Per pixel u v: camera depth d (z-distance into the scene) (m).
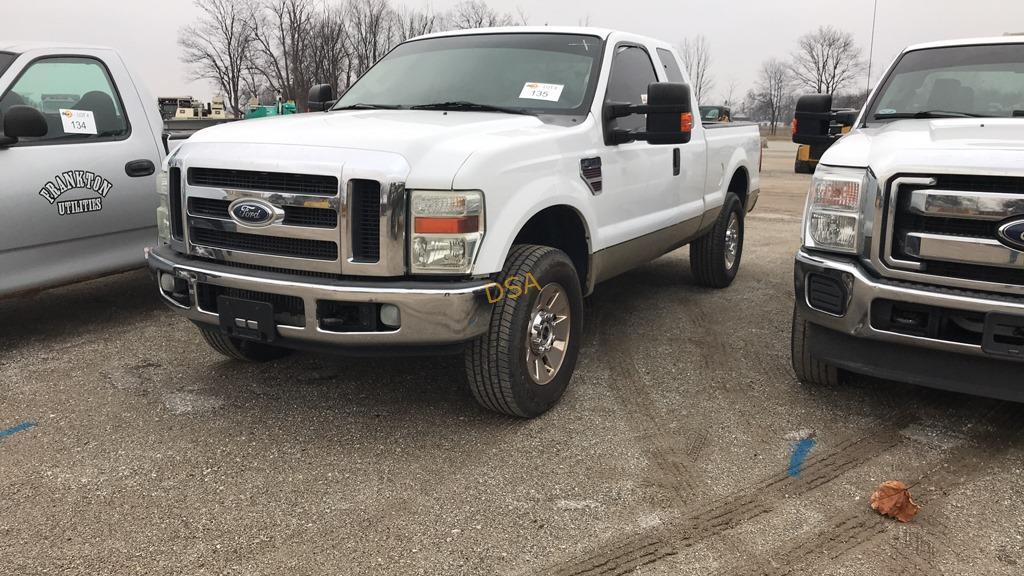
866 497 2.98
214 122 7.02
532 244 3.92
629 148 4.38
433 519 2.83
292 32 48.84
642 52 4.99
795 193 14.95
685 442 3.47
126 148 5.22
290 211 3.23
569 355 3.86
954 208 3.12
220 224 3.38
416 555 2.61
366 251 3.17
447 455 3.34
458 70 4.53
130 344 4.87
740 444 3.45
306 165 3.14
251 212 3.28
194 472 3.18
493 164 3.25
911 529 2.75
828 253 3.54
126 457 3.31
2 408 3.83
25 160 4.64
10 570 2.50
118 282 6.62
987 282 3.11
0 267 4.57
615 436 3.54
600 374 4.36
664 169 4.84
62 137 4.89
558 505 2.93
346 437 3.51
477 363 3.45
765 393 4.05
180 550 2.62
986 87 4.35
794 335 3.93
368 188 3.11
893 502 2.83
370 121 3.72
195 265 3.49
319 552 2.62
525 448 3.41
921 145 3.35
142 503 2.93
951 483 3.08
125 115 5.29
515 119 3.83
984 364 3.19
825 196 3.53
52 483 3.08
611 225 4.24
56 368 4.42
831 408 3.85
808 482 3.10
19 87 4.71
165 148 5.53
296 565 2.54
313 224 3.18
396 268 3.14
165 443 3.45
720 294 6.28
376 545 2.66
